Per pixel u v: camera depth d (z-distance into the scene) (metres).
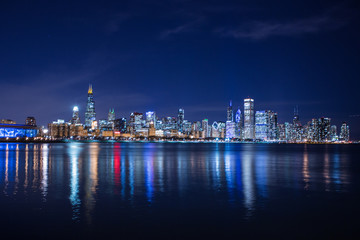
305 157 107.62
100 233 19.38
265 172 53.62
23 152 135.62
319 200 29.02
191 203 27.48
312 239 18.64
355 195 31.41
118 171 54.09
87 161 79.75
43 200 28.34
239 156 112.00
